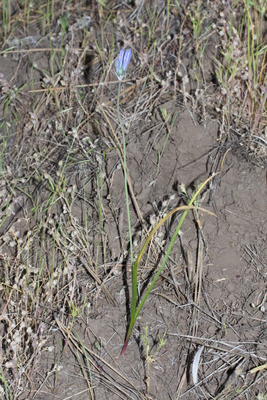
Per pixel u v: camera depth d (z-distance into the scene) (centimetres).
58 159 290
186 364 224
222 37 312
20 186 282
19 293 241
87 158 286
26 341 226
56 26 354
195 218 258
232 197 262
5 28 350
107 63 312
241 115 287
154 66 317
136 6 346
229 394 214
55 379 222
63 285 247
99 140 290
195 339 230
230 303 240
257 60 292
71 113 307
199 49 314
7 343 229
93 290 246
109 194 267
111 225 262
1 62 335
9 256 258
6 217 260
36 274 248
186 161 275
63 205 263
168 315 237
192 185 268
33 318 234
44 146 298
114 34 338
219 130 281
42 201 274
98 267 253
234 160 271
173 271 248
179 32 329
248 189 263
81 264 255
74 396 217
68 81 312
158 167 275
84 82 320
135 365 225
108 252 257
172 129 281
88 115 300
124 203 268
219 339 229
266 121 285
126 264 251
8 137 302
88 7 363
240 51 286
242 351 225
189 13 319
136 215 263
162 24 332
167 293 243
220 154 274
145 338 214
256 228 255
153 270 249
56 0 375
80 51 332
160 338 230
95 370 223
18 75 329
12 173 287
